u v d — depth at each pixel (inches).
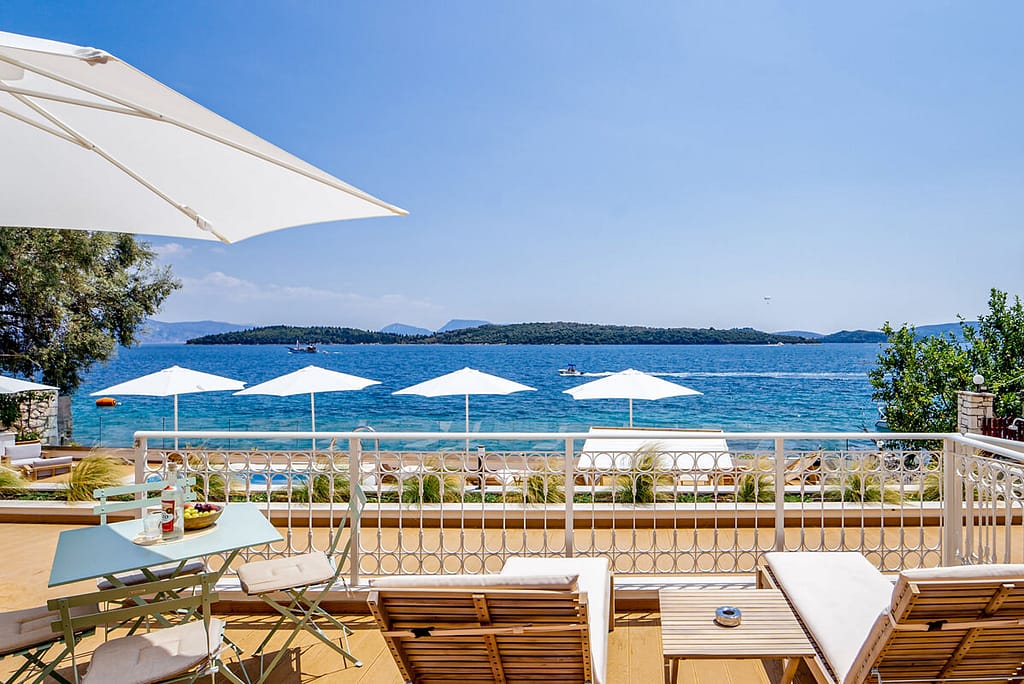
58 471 484.4
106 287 753.0
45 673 109.3
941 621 101.5
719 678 147.1
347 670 151.5
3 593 203.9
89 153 107.8
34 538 265.4
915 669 109.0
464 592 100.7
